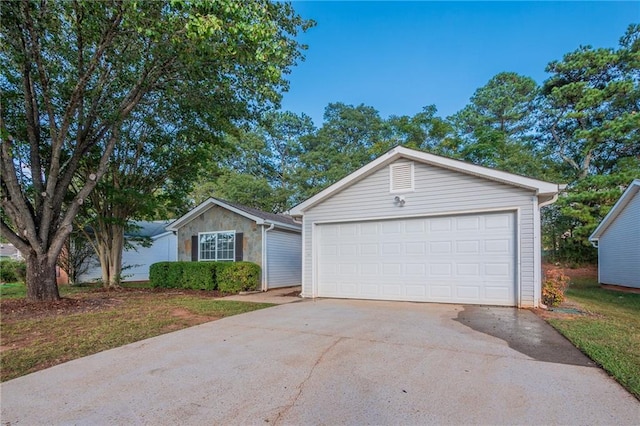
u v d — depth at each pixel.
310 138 28.06
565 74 20.28
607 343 4.43
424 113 22.75
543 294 7.60
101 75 8.07
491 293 7.58
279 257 13.16
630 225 12.32
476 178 7.79
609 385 3.15
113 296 9.98
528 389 3.08
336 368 3.66
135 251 17.30
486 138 20.67
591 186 17.23
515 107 23.50
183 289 11.85
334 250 9.56
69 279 14.70
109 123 8.69
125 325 5.88
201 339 4.93
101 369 3.77
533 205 7.20
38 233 7.99
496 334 4.98
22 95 8.45
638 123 15.56
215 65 8.04
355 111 28.92
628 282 12.48
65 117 7.89
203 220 13.44
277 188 28.22
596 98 17.55
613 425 2.48
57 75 8.37
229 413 2.74
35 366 3.91
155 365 3.87
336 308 7.43
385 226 8.91
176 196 13.62
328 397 2.98
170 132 11.95
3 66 7.75
